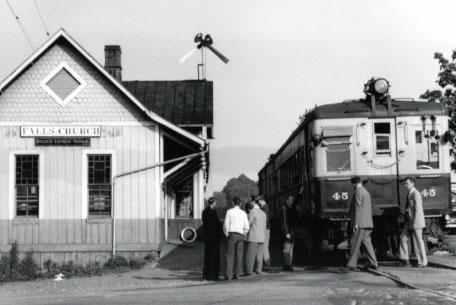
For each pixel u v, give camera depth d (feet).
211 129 103.65
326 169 57.16
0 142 80.43
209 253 55.16
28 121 80.64
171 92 105.19
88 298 43.73
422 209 52.65
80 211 79.82
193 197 91.71
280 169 89.04
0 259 76.69
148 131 80.94
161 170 80.74
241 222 54.90
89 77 81.20
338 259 65.41
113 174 80.48
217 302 36.88
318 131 57.41
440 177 56.54
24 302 43.83
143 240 79.82
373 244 60.18
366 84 58.65
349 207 53.72
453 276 45.57
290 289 41.50
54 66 81.10
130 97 79.77
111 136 80.84
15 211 80.02
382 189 56.59
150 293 44.70
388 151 56.95
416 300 34.32
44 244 79.00
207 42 119.03
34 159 80.74
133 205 80.18
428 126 56.95
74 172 80.38
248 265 56.08
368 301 34.55
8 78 79.61
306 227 64.23
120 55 103.24
